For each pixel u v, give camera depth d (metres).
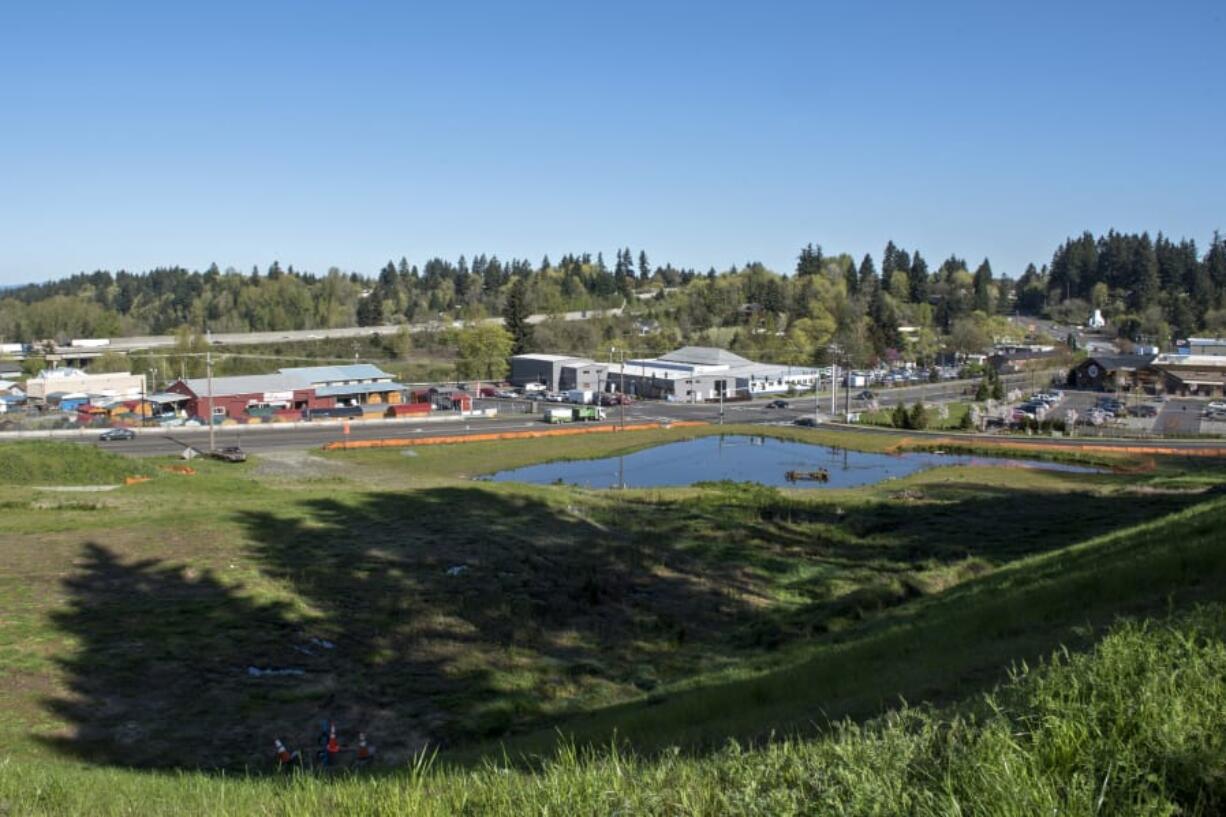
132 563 25.03
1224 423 79.12
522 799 6.26
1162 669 6.57
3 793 9.06
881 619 22.23
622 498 42.47
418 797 6.60
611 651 22.73
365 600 24.08
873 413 86.94
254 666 19.45
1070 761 5.37
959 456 65.31
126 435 65.50
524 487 42.09
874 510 40.59
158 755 15.33
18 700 16.61
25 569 23.72
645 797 5.87
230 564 25.55
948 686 10.99
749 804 5.44
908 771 5.55
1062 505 39.31
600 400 98.25
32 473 41.09
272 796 8.27
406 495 37.38
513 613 24.52
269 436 69.31
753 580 29.67
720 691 15.55
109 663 18.69
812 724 10.65
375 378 95.56
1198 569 14.24
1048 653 11.24
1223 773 5.03
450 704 18.58
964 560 30.27
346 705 18.16
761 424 82.25
